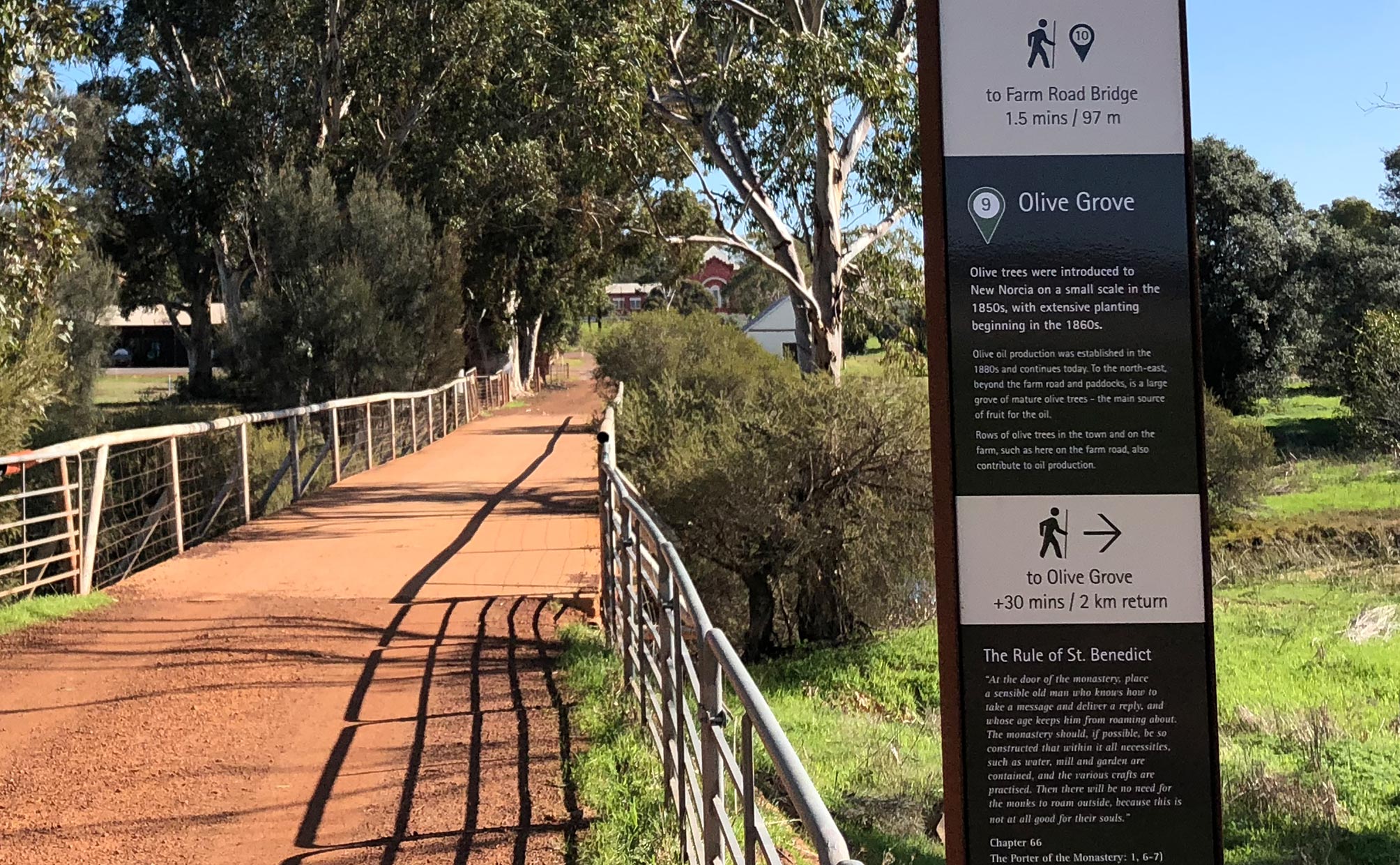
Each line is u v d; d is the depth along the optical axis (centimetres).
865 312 2114
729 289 8675
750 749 310
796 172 2000
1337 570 1675
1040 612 286
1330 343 4381
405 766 565
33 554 1225
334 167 3347
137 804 521
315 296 2669
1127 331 285
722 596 1445
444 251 3105
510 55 2267
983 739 287
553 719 636
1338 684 1096
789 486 1336
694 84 1934
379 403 2516
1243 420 3011
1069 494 286
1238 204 4075
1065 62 286
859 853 664
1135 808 286
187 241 4500
